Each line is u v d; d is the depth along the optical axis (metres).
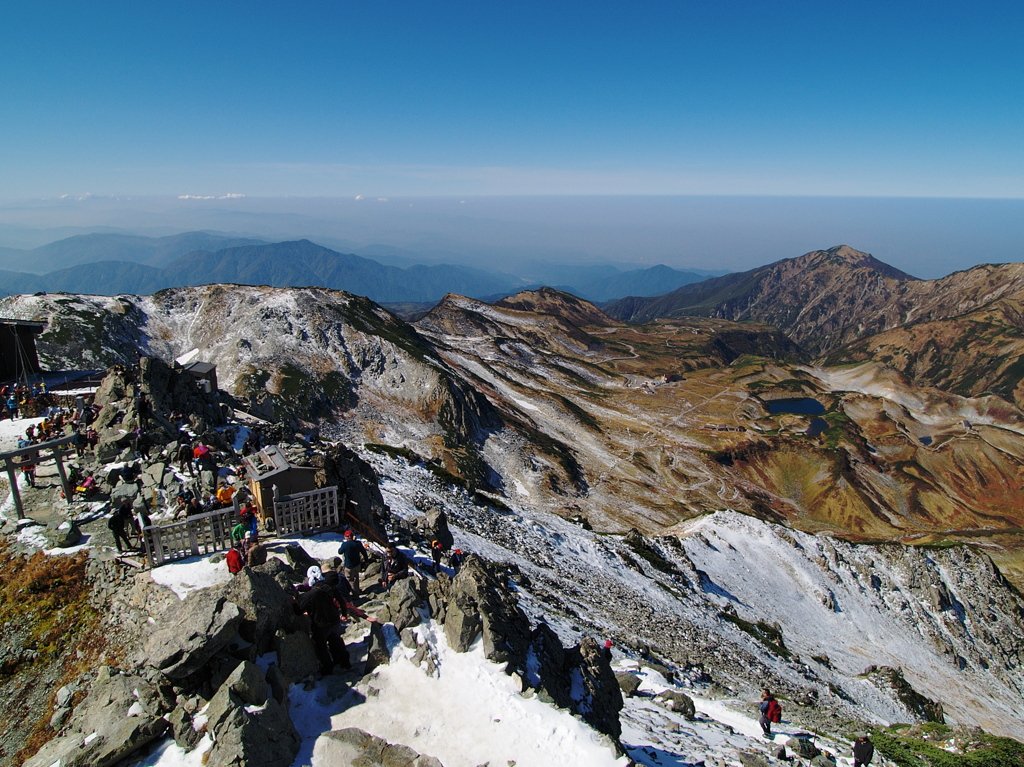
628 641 36.78
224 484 25.28
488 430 140.00
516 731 13.34
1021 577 135.25
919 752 28.98
